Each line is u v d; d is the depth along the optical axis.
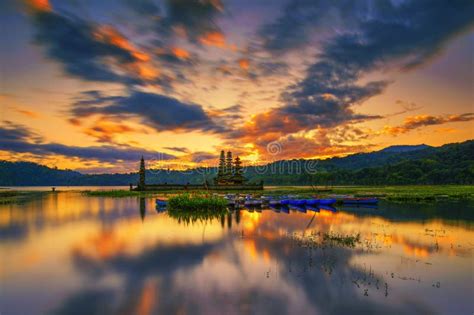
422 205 41.56
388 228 23.91
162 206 43.62
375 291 11.38
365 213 33.88
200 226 26.00
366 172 174.50
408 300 10.62
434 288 11.62
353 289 11.60
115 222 28.89
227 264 14.83
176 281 12.71
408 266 14.12
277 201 42.91
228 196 50.53
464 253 16.25
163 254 16.86
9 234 23.30
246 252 16.98
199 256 16.33
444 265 14.25
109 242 20.09
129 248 18.38
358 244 18.42
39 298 11.29
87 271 14.16
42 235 22.77
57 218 32.22
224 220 29.52
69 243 19.95
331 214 33.62
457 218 29.00
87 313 10.10
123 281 12.82
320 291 11.43
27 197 68.38
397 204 43.38
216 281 12.62
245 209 40.38
